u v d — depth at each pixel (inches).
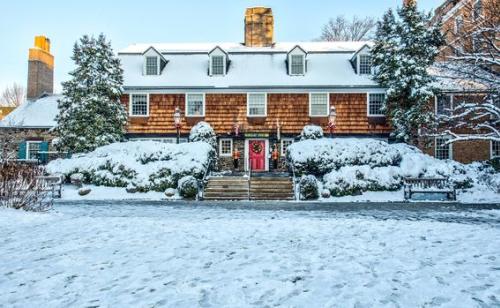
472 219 462.0
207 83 1095.0
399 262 257.4
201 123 1027.9
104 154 913.5
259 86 1075.3
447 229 372.8
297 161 838.5
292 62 1119.6
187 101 1093.8
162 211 553.6
